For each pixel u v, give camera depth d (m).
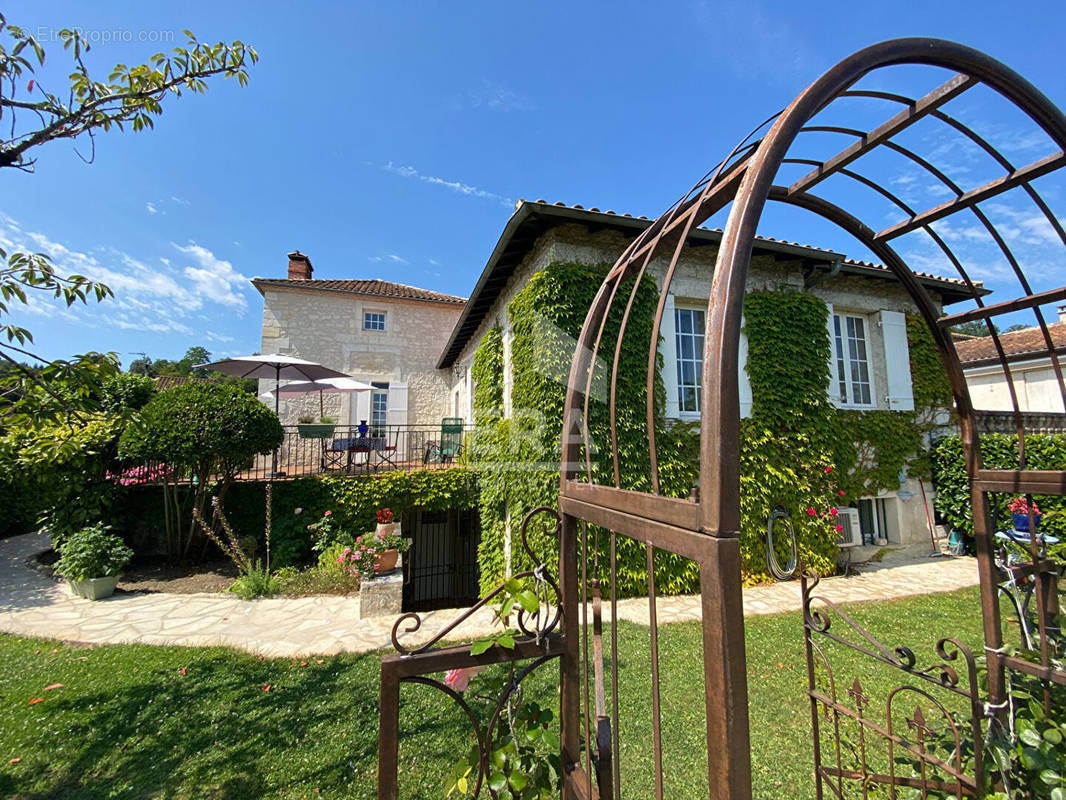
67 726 2.66
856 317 7.17
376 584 4.70
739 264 0.77
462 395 11.63
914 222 1.62
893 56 0.98
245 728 2.63
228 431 6.18
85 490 6.36
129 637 4.08
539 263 5.76
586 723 1.24
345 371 12.73
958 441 6.95
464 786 1.23
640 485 5.27
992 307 1.66
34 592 5.50
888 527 6.96
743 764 0.70
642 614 4.52
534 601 1.29
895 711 2.75
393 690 1.14
